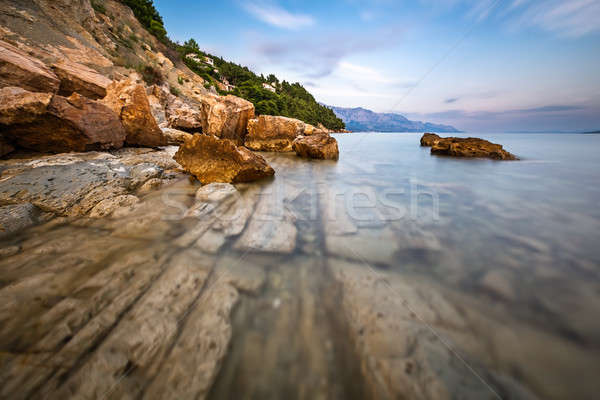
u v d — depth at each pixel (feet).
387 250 9.14
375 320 5.81
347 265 8.12
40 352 5.00
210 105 35.50
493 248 9.42
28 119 15.92
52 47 49.14
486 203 14.60
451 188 18.04
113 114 21.99
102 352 5.02
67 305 6.14
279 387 4.43
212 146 18.37
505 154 31.65
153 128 26.71
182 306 6.19
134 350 5.06
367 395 4.27
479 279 7.52
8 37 40.93
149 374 4.65
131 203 13.08
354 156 35.58
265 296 6.61
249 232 10.38
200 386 4.44
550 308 6.33
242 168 18.01
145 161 20.79
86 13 72.33
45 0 59.57
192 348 5.11
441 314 6.05
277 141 38.88
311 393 4.33
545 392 4.44
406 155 36.29
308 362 4.84
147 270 7.63
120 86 24.86
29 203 11.40
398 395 4.26
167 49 137.90
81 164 15.57
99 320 5.72
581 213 12.95
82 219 11.20
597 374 4.74
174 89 90.94
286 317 5.90
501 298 6.69
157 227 10.64
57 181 13.28
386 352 5.01
